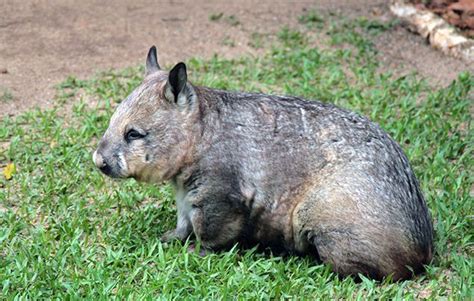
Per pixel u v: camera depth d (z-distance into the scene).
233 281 9.91
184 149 10.30
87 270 10.16
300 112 10.51
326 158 10.20
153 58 11.12
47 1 19.89
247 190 10.33
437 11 19.34
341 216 9.94
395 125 14.37
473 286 9.98
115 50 17.61
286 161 10.27
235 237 10.67
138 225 11.38
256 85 16.03
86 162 13.16
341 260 10.05
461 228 11.40
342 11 20.12
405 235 9.98
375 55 17.86
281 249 10.91
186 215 10.97
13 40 17.75
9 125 14.33
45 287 9.84
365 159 10.16
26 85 15.90
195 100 10.30
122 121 10.25
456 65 17.55
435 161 13.20
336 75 16.47
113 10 19.61
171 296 9.56
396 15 19.80
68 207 11.85
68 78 16.02
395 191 10.09
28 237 11.16
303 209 10.17
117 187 12.55
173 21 19.16
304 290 9.91
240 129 10.38
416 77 16.91
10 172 12.70
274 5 20.38
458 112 15.06
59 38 17.98
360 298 9.54
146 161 10.28
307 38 18.50
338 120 10.45
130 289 9.73
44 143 13.70
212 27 18.92
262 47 18.05
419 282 10.12
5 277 9.95
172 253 10.52
